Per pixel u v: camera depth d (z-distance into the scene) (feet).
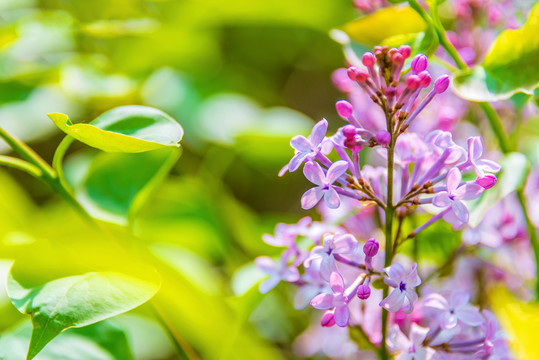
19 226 2.16
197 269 2.20
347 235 1.70
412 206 1.72
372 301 1.92
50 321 1.70
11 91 2.68
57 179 1.85
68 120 1.70
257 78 3.41
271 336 2.46
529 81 1.79
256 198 3.34
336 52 3.26
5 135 1.82
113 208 1.95
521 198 1.91
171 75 2.86
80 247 1.84
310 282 1.80
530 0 2.01
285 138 2.55
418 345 1.73
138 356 2.19
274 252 2.38
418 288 1.92
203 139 2.68
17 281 1.75
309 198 1.69
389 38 1.90
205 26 3.08
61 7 2.92
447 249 2.00
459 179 1.67
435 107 2.04
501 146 1.89
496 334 1.78
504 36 1.79
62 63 2.68
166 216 2.45
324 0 2.88
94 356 1.87
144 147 1.73
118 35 2.69
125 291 1.74
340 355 2.02
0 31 2.57
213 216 2.52
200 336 2.07
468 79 1.80
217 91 2.89
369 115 1.98
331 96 3.43
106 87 2.63
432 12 1.83
